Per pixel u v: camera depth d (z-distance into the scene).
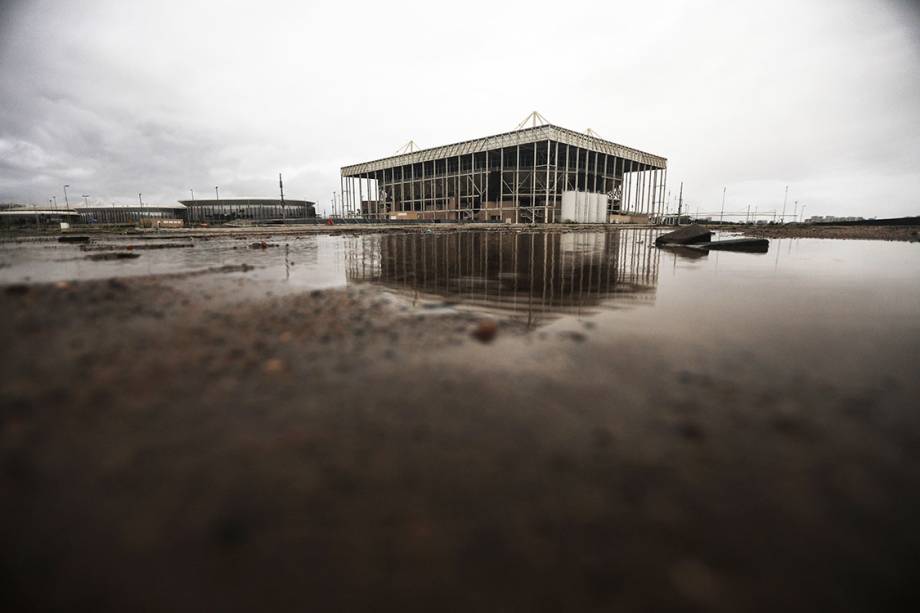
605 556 1.41
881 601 1.26
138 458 1.91
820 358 3.40
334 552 1.42
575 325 4.46
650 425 2.26
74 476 1.78
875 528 1.52
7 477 1.77
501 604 1.23
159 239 22.36
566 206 68.56
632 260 11.92
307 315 4.63
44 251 13.84
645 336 4.03
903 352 3.57
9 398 2.48
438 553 1.42
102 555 1.41
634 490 1.72
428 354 3.38
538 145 72.06
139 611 1.23
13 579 1.33
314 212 129.88
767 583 1.32
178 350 3.37
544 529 1.51
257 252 13.78
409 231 33.22
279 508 1.60
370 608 1.22
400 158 90.00
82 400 2.47
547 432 2.17
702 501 1.66
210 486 1.72
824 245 19.91
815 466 1.89
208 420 2.25
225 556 1.40
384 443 2.05
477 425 2.24
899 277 8.42
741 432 2.19
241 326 4.12
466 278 8.13
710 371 3.09
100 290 5.95
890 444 2.08
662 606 1.24
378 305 5.33
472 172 78.81
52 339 3.63
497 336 3.96
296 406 2.43
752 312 5.17
